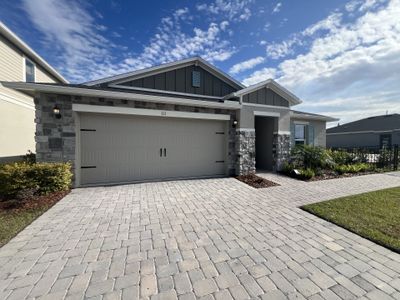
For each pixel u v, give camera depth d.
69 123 6.25
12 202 4.85
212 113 8.17
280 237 3.28
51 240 3.17
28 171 5.19
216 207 4.72
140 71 8.78
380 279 2.30
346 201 5.00
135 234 3.38
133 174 7.32
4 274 2.37
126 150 7.20
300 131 12.15
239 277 2.33
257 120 10.54
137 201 5.14
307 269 2.47
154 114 7.28
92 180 6.83
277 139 9.27
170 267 2.51
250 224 3.79
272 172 9.34
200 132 8.27
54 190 5.57
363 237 3.26
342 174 8.91
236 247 2.97
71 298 2.02
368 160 10.79
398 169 10.45
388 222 3.74
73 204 4.88
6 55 8.35
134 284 2.21
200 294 2.07
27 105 9.82
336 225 3.72
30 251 2.86
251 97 8.61
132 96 6.62
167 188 6.44
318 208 4.51
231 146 8.57
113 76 8.49
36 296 2.04
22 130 9.45
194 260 2.65
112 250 2.89
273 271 2.44
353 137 27.28
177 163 7.93
